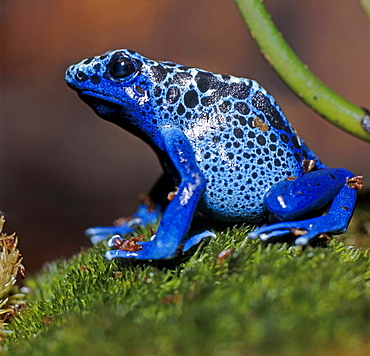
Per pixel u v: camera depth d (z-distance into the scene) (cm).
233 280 21
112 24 49
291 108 48
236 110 23
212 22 49
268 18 23
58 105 49
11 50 48
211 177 23
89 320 21
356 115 23
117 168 47
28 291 24
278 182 23
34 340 21
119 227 25
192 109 23
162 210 25
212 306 21
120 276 22
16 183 43
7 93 48
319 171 23
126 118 23
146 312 21
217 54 49
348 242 24
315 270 21
